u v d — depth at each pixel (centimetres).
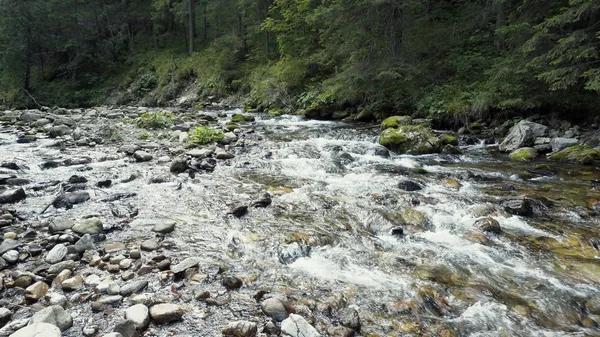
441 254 445
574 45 941
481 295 362
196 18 3816
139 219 532
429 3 1823
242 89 2573
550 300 355
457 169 840
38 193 640
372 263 423
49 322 283
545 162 899
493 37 1591
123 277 368
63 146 1049
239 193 659
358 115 1612
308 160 912
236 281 365
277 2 2142
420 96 1492
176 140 1138
